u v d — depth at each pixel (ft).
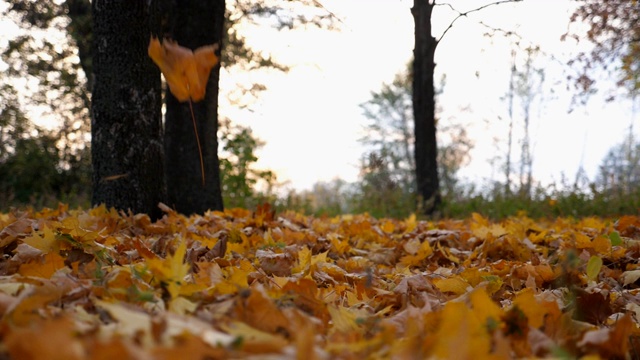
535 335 5.77
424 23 41.88
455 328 5.02
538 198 39.50
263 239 15.11
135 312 5.46
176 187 25.20
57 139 52.06
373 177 44.57
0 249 11.39
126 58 18.93
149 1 19.25
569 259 8.47
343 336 5.88
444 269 12.76
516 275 11.37
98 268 7.63
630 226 16.58
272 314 5.93
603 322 8.00
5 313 5.41
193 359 3.76
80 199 40.60
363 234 18.89
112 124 19.04
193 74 8.49
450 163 93.09
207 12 24.23
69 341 3.49
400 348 4.89
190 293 6.99
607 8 49.21
